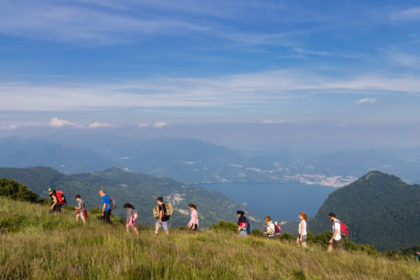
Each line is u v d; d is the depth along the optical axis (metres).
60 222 13.16
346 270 7.02
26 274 4.37
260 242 12.18
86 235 8.34
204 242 11.09
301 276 6.00
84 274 4.43
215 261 6.05
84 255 5.55
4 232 10.11
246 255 7.67
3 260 4.88
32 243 6.70
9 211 13.53
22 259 5.03
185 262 5.65
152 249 6.74
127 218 12.98
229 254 7.54
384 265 8.07
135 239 8.09
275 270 6.11
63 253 5.61
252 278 5.17
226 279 4.94
